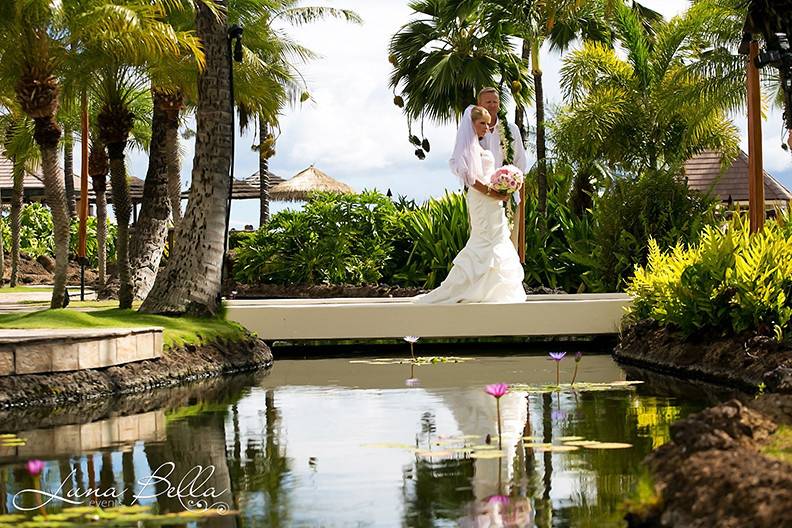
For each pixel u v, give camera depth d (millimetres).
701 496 3760
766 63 10930
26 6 13000
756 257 9250
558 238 20812
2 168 36219
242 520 4258
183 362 10234
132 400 8500
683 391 8102
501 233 13461
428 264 21766
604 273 17453
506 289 13422
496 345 13578
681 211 17359
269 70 18938
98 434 6578
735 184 32031
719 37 21672
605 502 4375
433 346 13617
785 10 12148
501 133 13555
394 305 13125
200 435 6449
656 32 24172
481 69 24750
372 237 22422
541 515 4195
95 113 22625
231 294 21438
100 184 23484
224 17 13117
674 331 10414
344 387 8906
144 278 19406
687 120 21781
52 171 14445
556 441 5828
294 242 22422
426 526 4090
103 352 9055
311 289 21438
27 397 8242
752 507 3463
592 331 13164
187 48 14602
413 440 6008
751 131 12945
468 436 6066
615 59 23500
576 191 23625
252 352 11594
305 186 33469
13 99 16062
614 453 5441
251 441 6168
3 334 8867
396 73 26234
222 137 12961
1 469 5422
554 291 18297
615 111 22578
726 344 9266
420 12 26266
